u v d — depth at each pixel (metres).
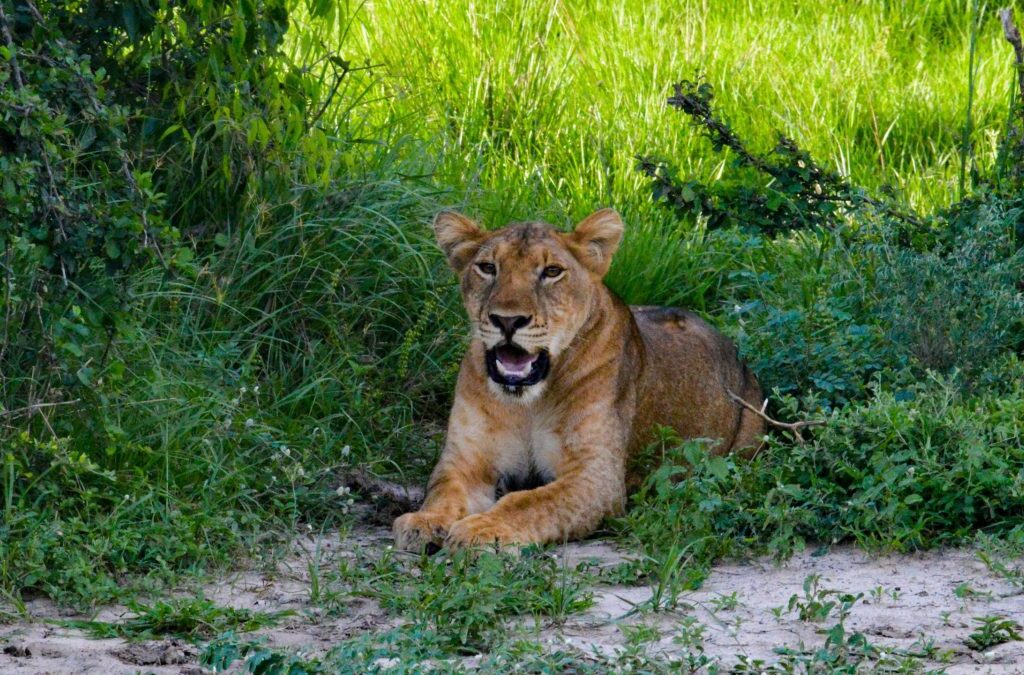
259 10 11.62
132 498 8.88
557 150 16.84
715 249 15.11
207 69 11.17
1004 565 8.40
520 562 8.30
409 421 12.02
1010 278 11.98
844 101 18.81
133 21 10.70
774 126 17.92
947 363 11.41
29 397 9.23
